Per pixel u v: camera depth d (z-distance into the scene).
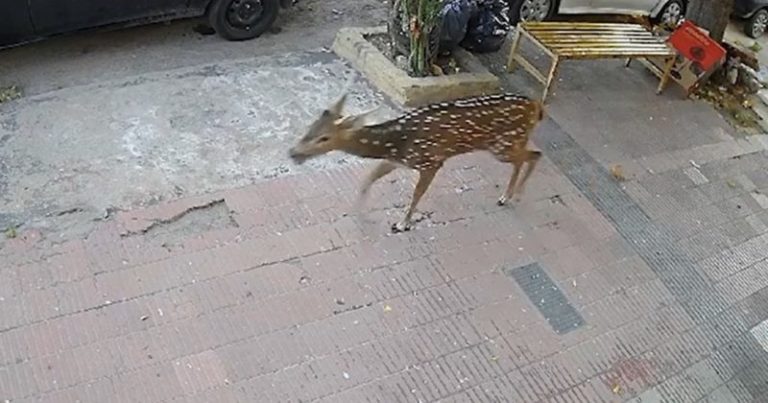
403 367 5.18
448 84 7.27
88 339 4.96
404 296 5.57
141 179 5.96
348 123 5.45
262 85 7.07
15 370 4.75
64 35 7.48
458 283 5.74
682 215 6.93
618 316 5.87
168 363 4.92
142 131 6.36
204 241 5.62
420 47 7.16
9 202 5.62
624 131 7.72
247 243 5.66
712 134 8.13
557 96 7.91
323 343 5.19
